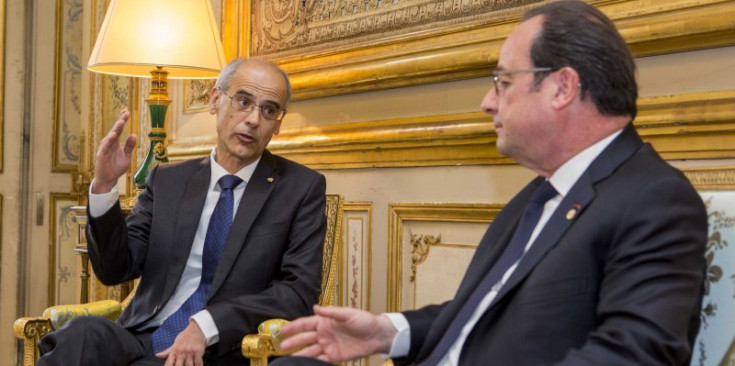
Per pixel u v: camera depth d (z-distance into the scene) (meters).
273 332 2.25
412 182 2.95
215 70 3.33
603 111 1.48
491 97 1.61
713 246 1.57
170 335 2.45
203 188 2.62
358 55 3.16
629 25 2.21
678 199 1.34
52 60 5.68
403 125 2.93
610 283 1.32
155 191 2.64
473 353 1.47
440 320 1.61
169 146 4.19
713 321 1.52
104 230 2.48
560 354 1.36
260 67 2.58
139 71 3.59
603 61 1.46
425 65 2.80
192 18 3.29
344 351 1.63
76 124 5.80
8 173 5.51
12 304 5.53
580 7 1.50
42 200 5.64
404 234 2.97
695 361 1.53
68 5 5.75
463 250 2.75
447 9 2.83
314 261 2.51
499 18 2.63
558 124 1.49
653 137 2.19
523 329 1.39
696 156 2.10
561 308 1.37
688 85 2.13
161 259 2.55
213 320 2.27
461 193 2.76
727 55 2.05
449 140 2.74
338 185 3.28
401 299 2.97
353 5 3.23
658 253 1.30
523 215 1.58
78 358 2.22
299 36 3.51
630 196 1.37
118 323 2.59
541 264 1.41
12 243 5.53
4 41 5.48
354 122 3.21
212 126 3.95
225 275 2.47
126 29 3.21
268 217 2.55
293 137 3.41
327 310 1.60
